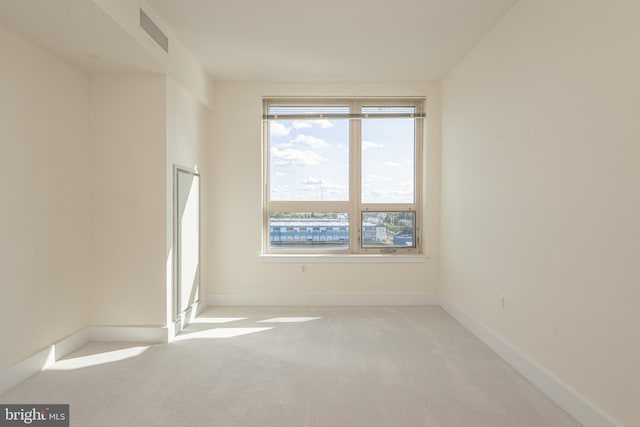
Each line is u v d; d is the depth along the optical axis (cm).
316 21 328
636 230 182
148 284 352
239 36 356
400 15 317
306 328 392
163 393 251
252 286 487
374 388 259
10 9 232
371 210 503
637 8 181
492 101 336
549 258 250
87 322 351
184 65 380
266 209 502
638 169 181
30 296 280
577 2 222
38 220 288
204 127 466
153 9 306
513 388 260
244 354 321
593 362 210
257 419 220
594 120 209
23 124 273
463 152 406
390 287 488
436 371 287
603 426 200
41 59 290
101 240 352
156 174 351
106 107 351
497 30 327
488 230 344
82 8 230
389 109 499
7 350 258
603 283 202
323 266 488
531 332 272
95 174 351
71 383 265
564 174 235
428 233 489
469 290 389
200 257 454
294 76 464
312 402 240
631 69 184
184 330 385
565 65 234
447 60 415
